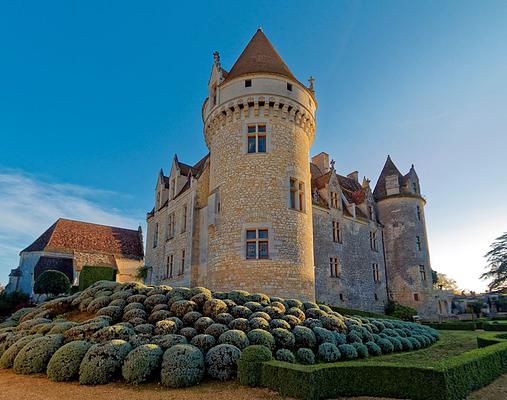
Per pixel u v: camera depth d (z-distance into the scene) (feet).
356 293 100.53
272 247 61.57
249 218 63.36
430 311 112.47
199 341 35.37
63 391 29.07
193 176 89.30
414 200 121.80
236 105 68.54
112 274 100.94
